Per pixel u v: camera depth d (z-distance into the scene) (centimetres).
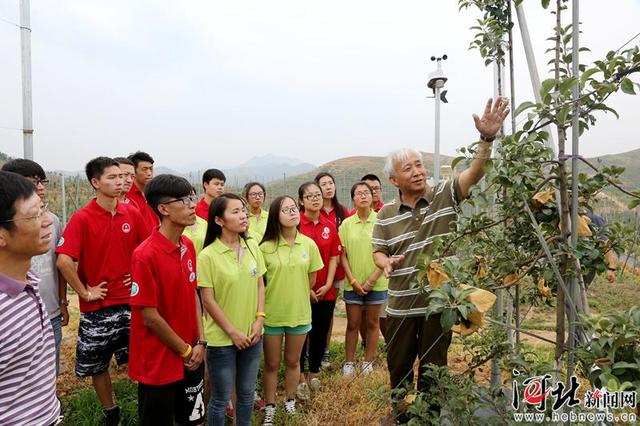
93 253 341
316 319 429
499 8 280
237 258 316
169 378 268
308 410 382
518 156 183
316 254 396
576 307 196
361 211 462
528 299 293
